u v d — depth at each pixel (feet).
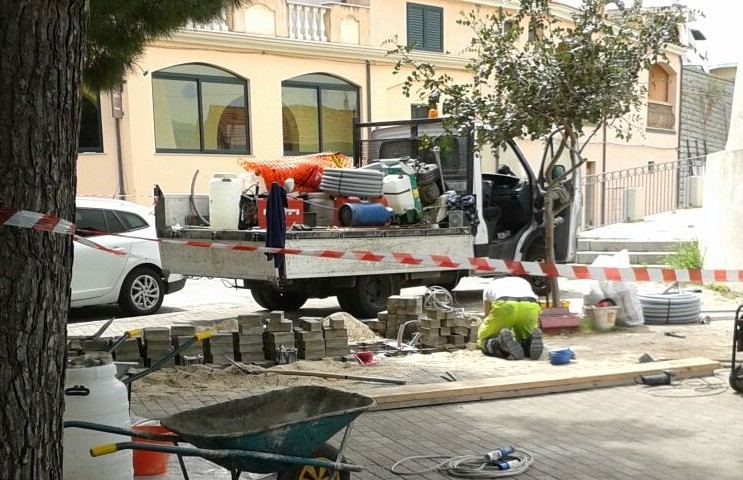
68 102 9.36
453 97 35.01
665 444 19.13
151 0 25.21
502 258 42.42
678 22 33.50
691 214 72.74
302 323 29.12
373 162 43.78
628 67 33.55
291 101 72.74
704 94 114.52
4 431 9.12
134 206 40.29
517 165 44.21
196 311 41.14
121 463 14.25
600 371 25.75
